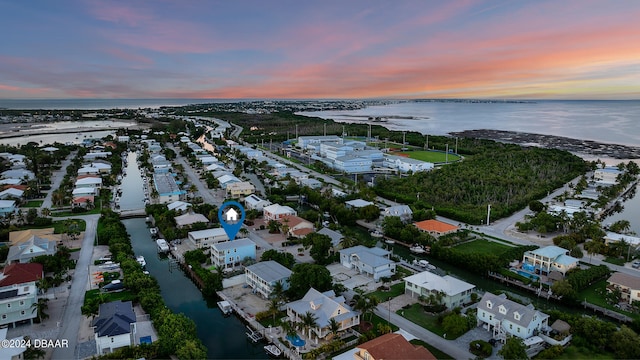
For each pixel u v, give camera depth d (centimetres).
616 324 10794
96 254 14762
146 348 8981
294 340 9494
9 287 11100
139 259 14225
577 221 17088
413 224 17625
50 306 11188
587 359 8881
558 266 13412
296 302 10631
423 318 10750
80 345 9350
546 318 9994
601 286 12638
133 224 18875
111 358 8725
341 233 16225
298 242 16288
